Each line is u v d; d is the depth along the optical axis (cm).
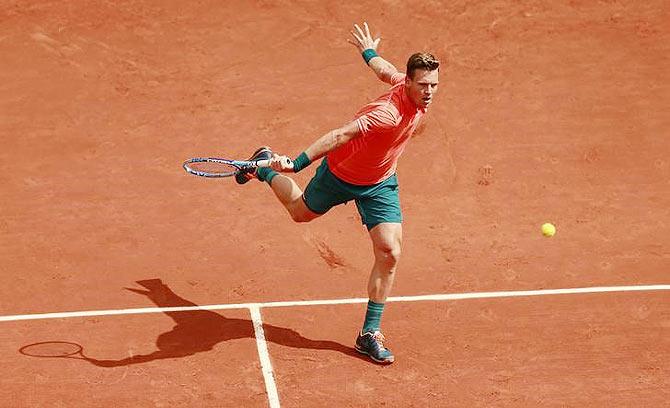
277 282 3469
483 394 2859
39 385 2847
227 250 3659
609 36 5088
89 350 3030
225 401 2798
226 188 4047
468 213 3962
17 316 3203
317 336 3147
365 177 2872
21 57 4784
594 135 4459
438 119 4503
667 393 2870
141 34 4934
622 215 3966
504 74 4812
